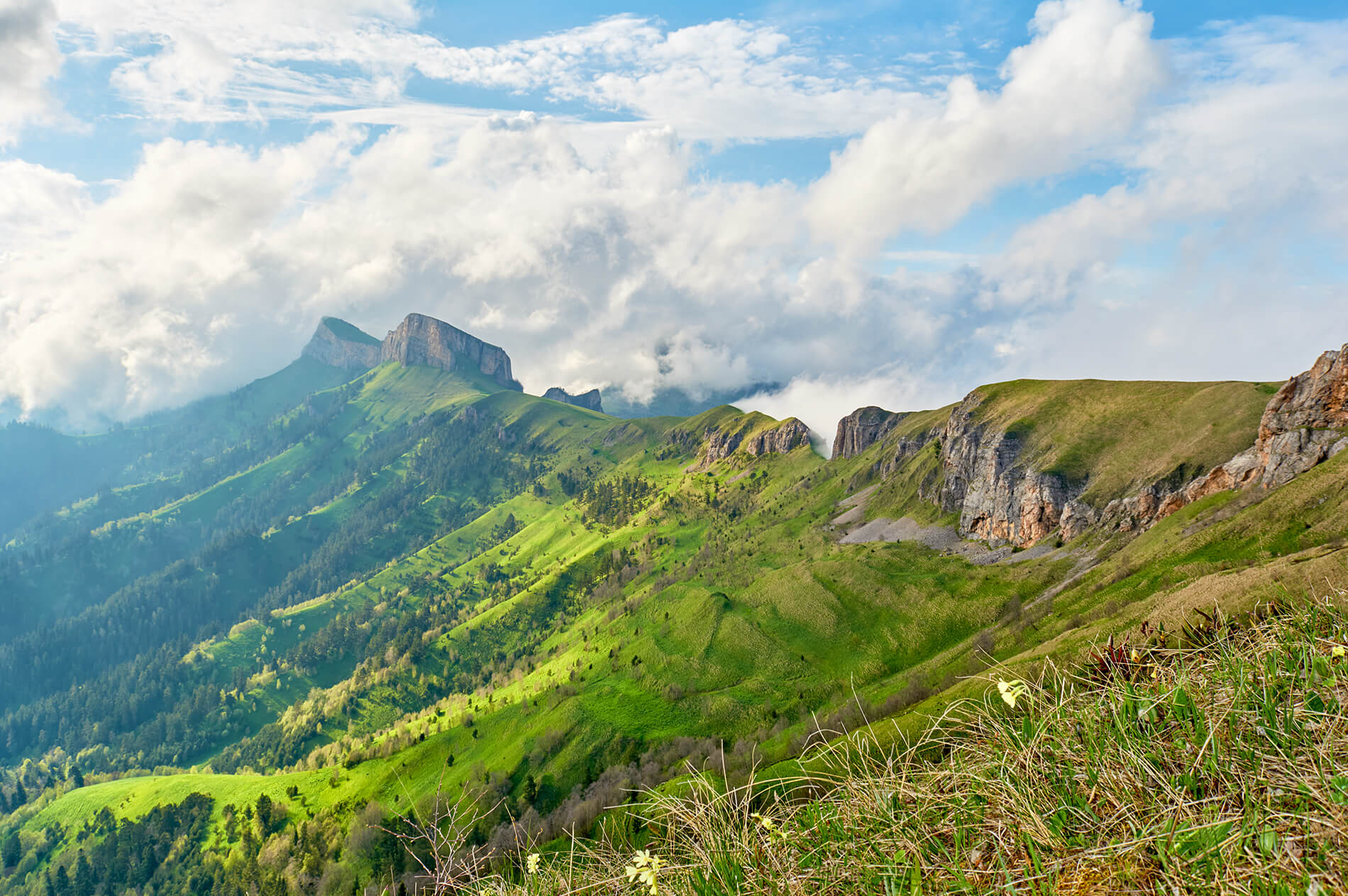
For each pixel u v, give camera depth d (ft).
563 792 510.17
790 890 21.91
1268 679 21.26
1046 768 21.26
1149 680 22.86
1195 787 19.92
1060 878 18.90
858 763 23.95
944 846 21.30
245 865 531.09
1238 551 389.60
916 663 594.24
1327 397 475.72
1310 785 18.12
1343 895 15.81
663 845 24.58
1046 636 419.95
